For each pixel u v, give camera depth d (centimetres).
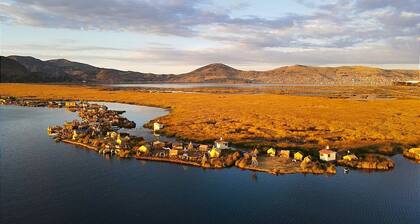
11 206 6675
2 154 10100
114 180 8075
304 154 9844
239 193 7406
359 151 10388
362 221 6294
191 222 6181
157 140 11931
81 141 11444
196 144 11244
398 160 9781
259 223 6191
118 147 10475
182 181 8044
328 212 6606
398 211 6669
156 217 6347
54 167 8938
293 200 7094
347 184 7919
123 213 6475
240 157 9612
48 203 6825
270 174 8494
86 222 6119
